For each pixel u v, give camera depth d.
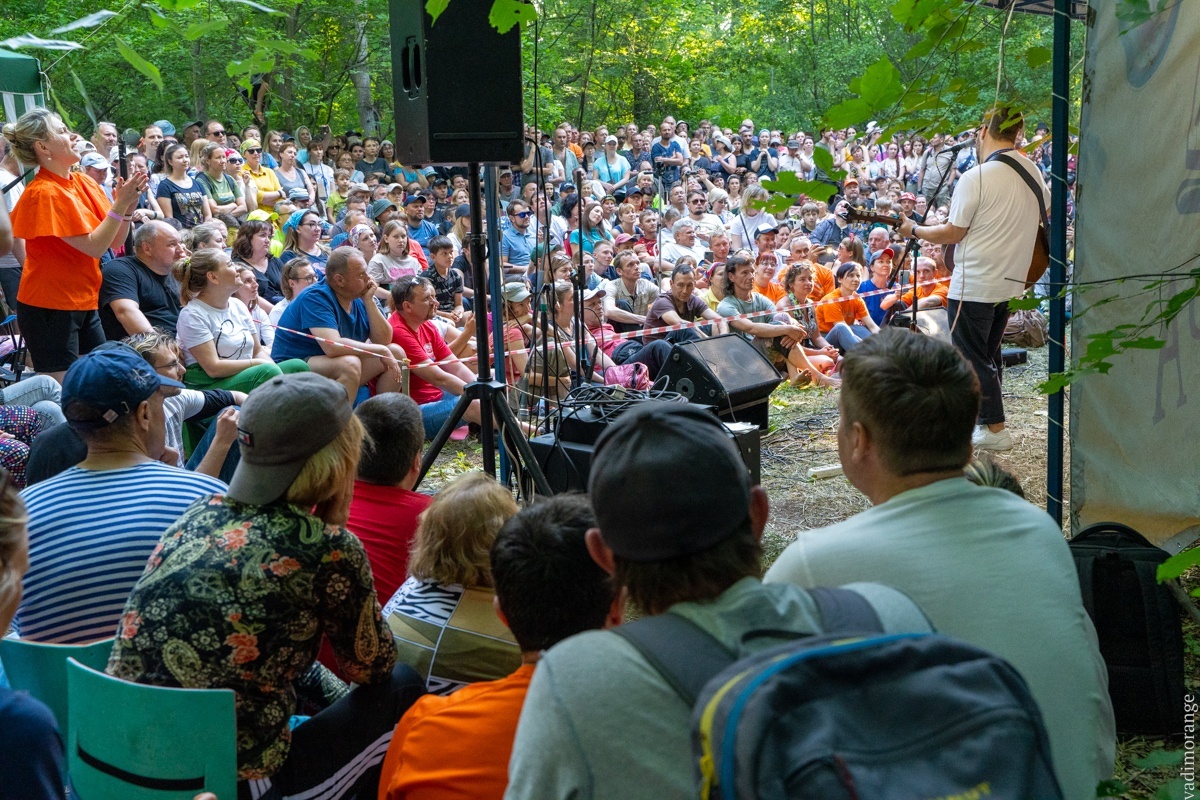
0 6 8.81
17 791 1.23
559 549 1.62
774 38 23.25
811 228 11.58
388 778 1.74
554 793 1.08
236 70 2.02
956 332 4.94
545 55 12.90
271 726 1.95
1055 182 3.32
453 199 11.93
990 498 1.56
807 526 4.46
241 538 1.91
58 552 2.21
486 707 1.64
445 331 6.76
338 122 17.55
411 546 2.66
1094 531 2.84
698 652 1.10
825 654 0.97
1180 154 2.94
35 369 4.91
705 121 18.12
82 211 4.73
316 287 5.39
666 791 1.05
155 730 1.78
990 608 1.45
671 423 1.20
